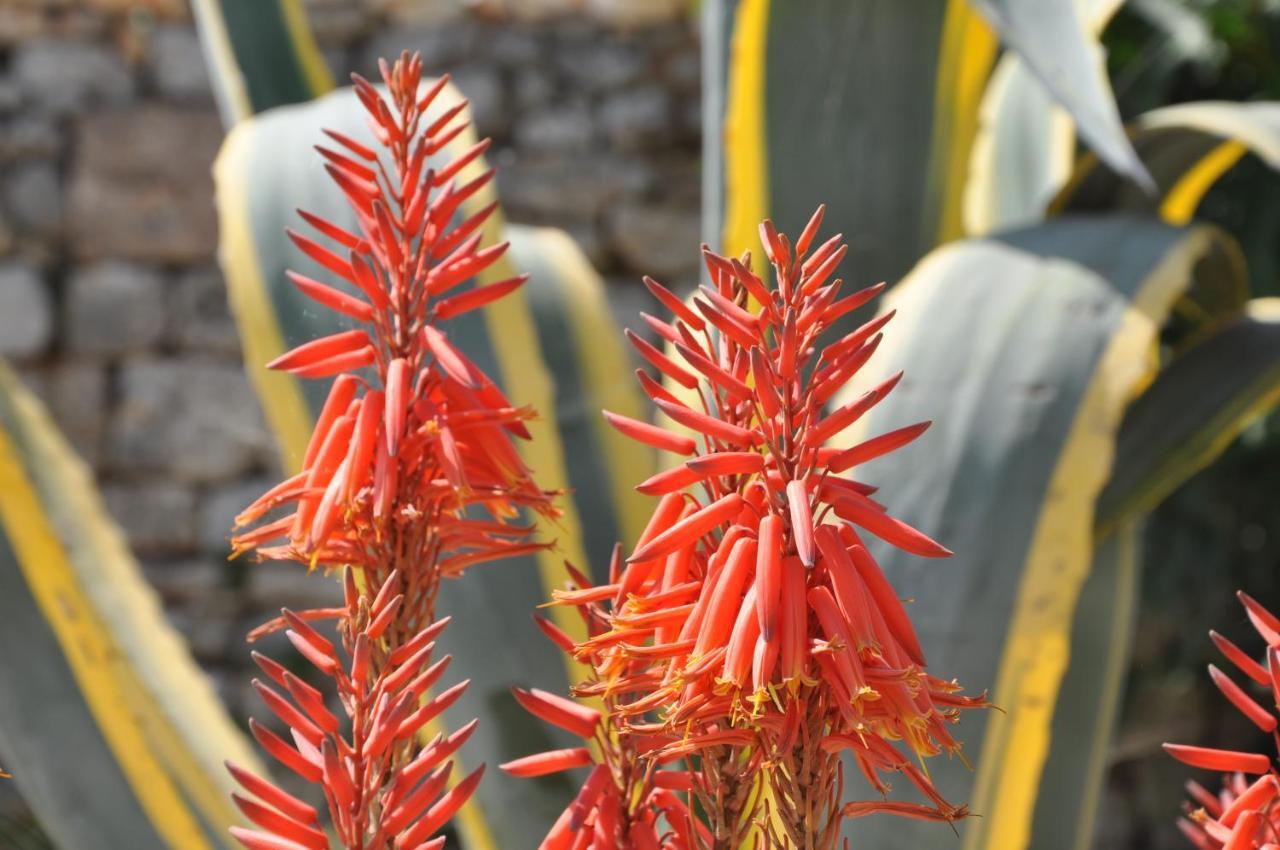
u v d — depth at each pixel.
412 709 0.56
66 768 1.09
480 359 1.10
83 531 1.14
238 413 3.53
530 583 1.07
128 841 1.08
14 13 3.45
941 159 1.47
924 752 0.50
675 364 0.54
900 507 1.02
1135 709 3.44
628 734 0.56
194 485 3.54
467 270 0.60
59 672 1.10
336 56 3.55
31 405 1.17
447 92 1.12
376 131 0.61
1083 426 1.02
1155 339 1.07
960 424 1.04
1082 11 1.24
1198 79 3.38
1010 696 0.95
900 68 1.45
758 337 0.52
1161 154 1.52
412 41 3.55
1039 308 1.09
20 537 1.12
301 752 0.53
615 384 1.26
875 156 1.46
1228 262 1.32
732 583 0.51
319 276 1.10
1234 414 1.27
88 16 3.47
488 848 1.03
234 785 1.09
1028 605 0.97
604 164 3.56
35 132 3.45
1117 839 3.49
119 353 3.50
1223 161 1.54
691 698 0.51
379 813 0.53
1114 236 1.14
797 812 0.52
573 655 0.55
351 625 0.57
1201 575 3.37
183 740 1.10
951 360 1.07
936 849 0.93
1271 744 3.44
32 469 1.15
